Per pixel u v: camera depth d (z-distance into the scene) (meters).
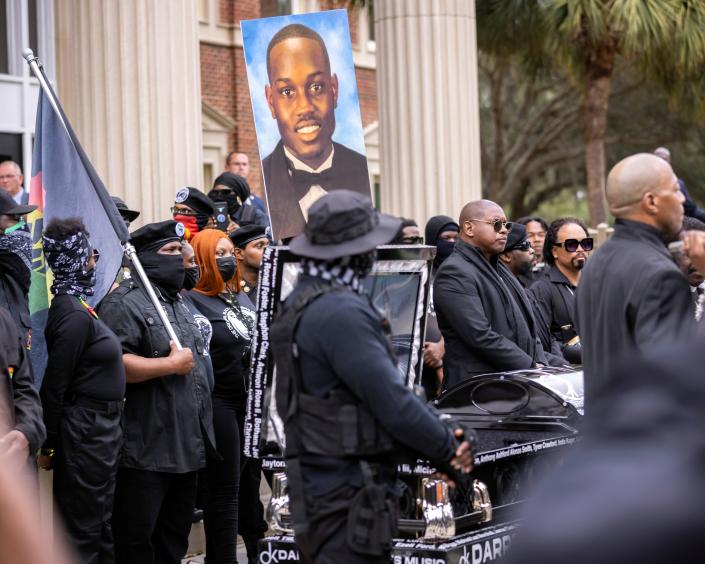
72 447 4.66
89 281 4.86
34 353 5.01
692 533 0.83
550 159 27.33
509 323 5.95
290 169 6.12
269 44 6.11
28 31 11.83
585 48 16.80
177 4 7.68
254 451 4.17
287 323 3.39
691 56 14.42
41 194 5.38
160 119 7.57
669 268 3.74
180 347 5.00
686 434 0.87
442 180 9.84
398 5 9.87
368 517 3.27
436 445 3.29
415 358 4.38
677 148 26.31
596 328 3.92
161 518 5.25
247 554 6.16
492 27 15.90
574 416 4.88
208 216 6.71
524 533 0.88
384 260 4.34
